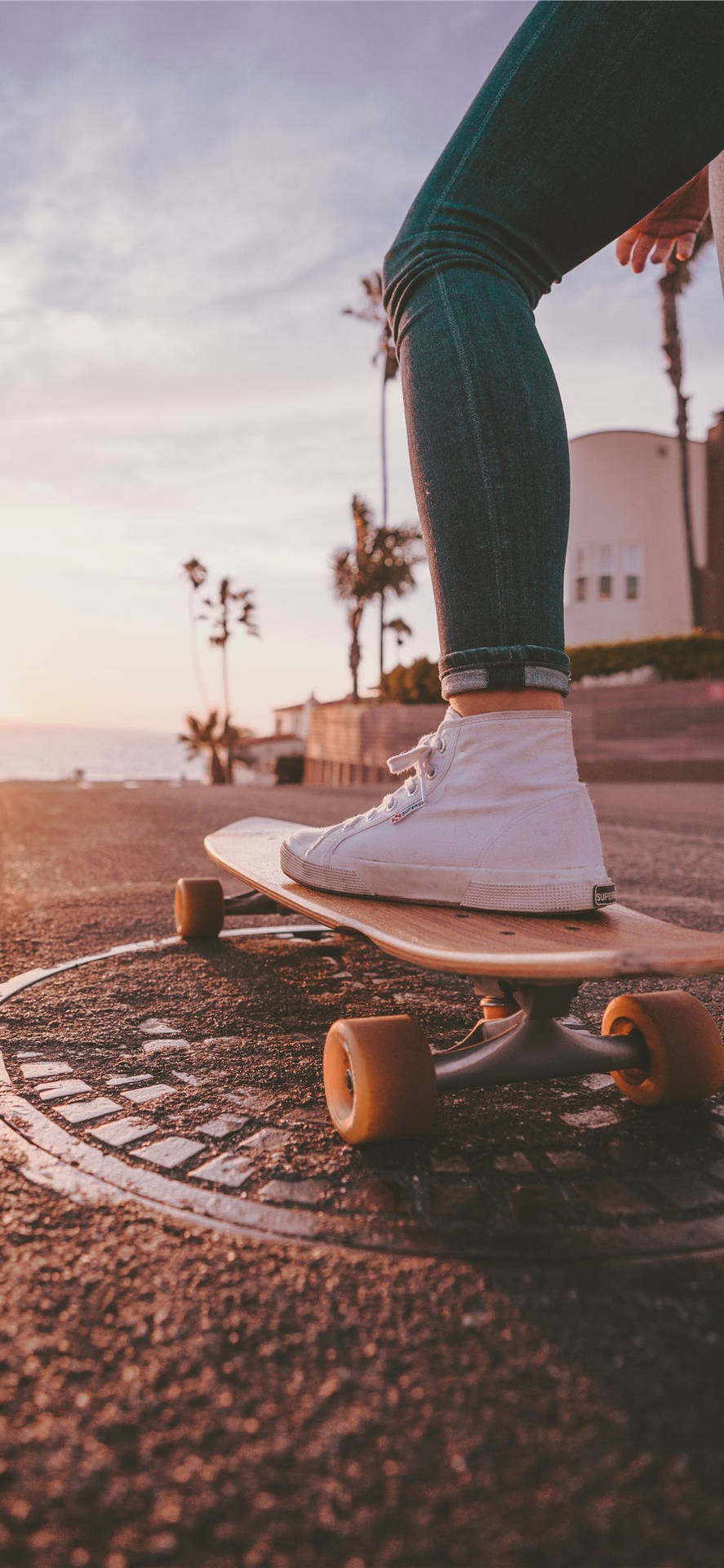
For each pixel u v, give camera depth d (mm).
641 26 1326
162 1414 765
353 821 1608
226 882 4465
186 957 2703
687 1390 802
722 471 28828
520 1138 1369
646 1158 1294
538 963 1039
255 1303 932
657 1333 887
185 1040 1880
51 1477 692
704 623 28781
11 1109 1471
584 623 27891
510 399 1377
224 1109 1482
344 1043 1337
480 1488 687
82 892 4113
